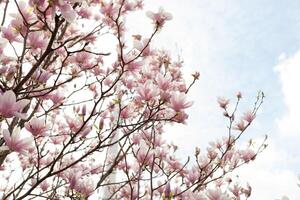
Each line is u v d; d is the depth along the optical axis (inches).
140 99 117.8
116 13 133.3
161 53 170.2
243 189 169.2
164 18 108.0
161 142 133.3
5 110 72.5
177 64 171.8
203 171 147.5
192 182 138.9
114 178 159.2
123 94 147.3
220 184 180.4
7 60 103.5
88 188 115.1
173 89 140.6
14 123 111.3
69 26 137.2
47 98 115.7
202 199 106.8
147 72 148.6
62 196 118.5
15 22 95.3
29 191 96.4
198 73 132.1
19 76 93.7
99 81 109.9
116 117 139.3
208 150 159.9
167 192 100.3
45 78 104.2
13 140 76.2
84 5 135.4
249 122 169.2
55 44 111.7
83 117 112.1
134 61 116.0
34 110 116.6
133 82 152.5
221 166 173.2
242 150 177.3
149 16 108.1
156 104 125.3
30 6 84.1
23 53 93.1
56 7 73.0
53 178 146.5
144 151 110.6
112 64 159.8
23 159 214.1
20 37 102.6
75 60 127.6
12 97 72.6
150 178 105.8
